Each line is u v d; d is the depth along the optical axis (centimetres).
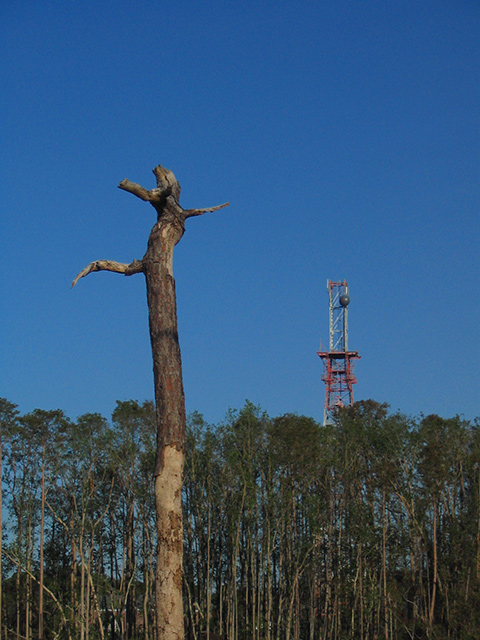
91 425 4922
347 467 4866
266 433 4816
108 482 5188
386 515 4925
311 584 4731
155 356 1134
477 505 4800
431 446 4650
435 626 4488
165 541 1073
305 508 4506
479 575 4550
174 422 1107
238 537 4544
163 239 1166
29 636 4625
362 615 4606
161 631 1045
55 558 5259
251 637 4925
